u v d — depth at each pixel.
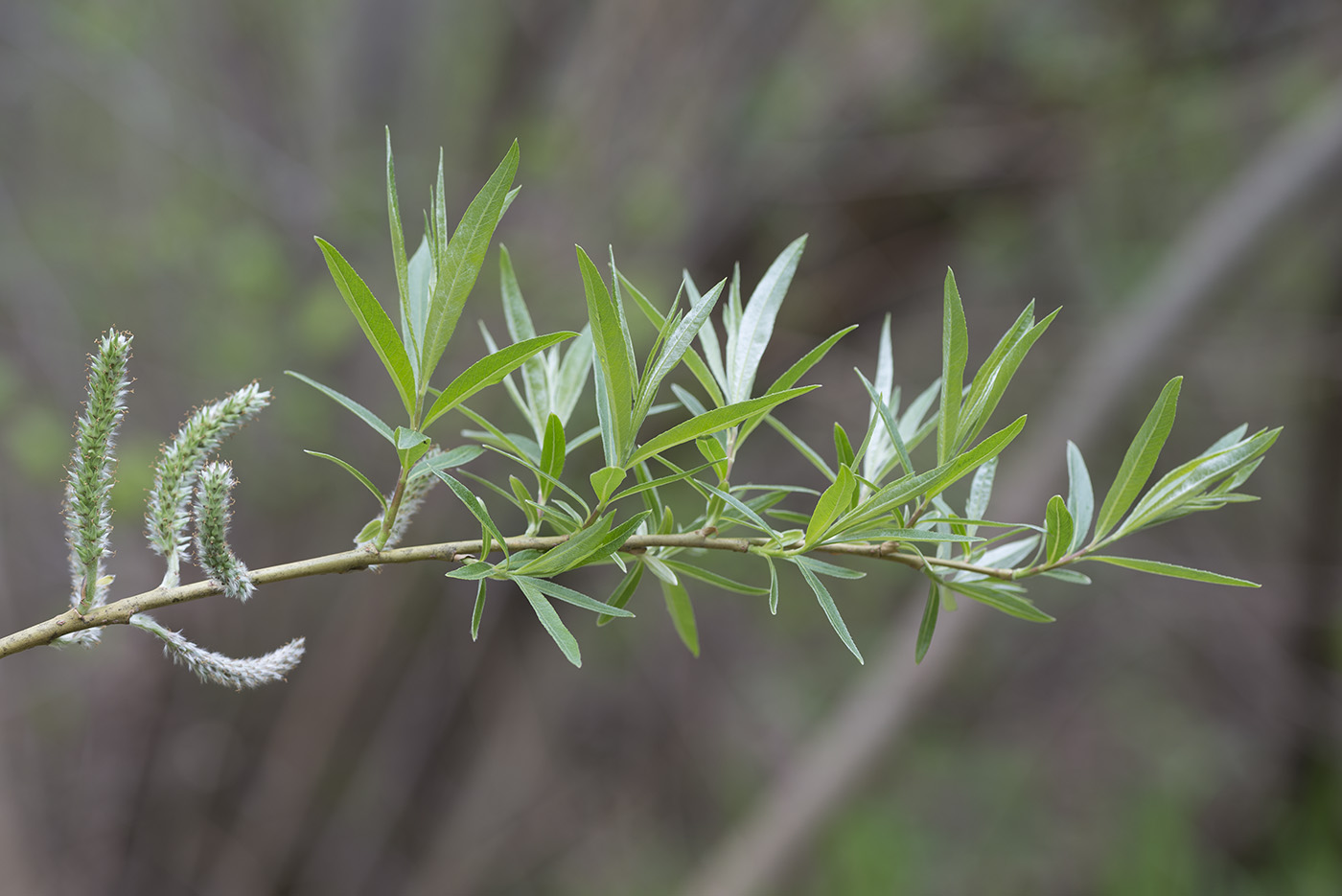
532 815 7.05
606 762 7.51
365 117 5.46
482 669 5.71
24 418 4.96
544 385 1.45
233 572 1.15
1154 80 5.82
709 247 5.69
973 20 5.44
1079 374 5.35
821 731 6.07
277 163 5.46
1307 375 6.98
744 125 5.57
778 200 5.66
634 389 1.18
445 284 1.11
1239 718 7.62
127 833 5.42
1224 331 7.11
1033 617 1.39
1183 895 6.14
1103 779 7.51
